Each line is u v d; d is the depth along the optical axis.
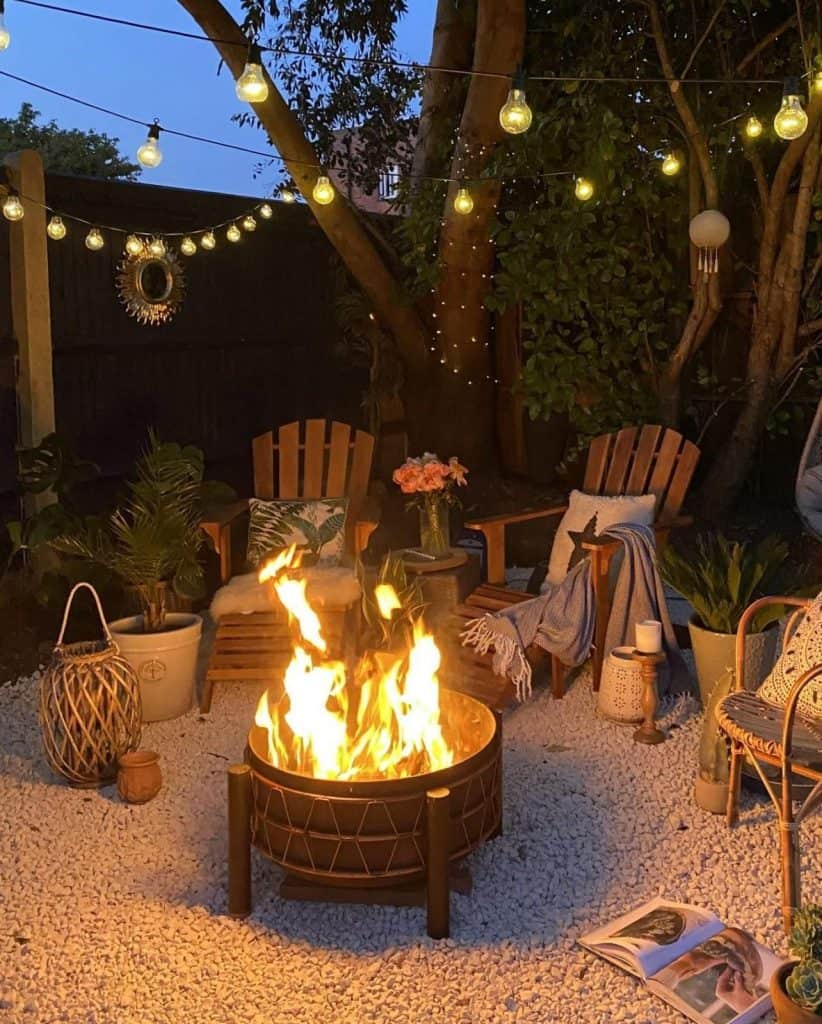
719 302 5.61
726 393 6.40
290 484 4.86
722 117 5.56
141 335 5.34
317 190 4.39
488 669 3.91
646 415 6.03
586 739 3.65
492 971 2.38
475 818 2.65
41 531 4.29
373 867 2.54
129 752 3.37
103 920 2.60
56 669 3.29
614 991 2.29
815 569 5.43
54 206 4.77
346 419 6.95
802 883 2.69
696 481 6.52
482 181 5.63
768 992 2.23
